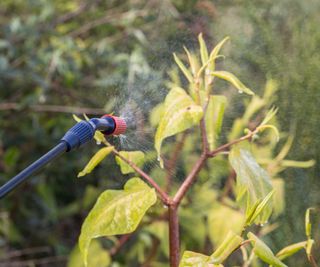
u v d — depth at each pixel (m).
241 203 3.47
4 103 7.37
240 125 4.94
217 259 2.85
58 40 7.23
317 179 5.50
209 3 6.55
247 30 6.05
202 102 3.31
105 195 3.07
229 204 5.24
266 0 6.28
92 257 5.54
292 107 5.60
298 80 5.67
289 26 6.12
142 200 3.05
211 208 5.35
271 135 5.09
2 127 7.40
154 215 5.73
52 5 7.43
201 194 5.51
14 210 7.46
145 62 6.33
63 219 7.64
